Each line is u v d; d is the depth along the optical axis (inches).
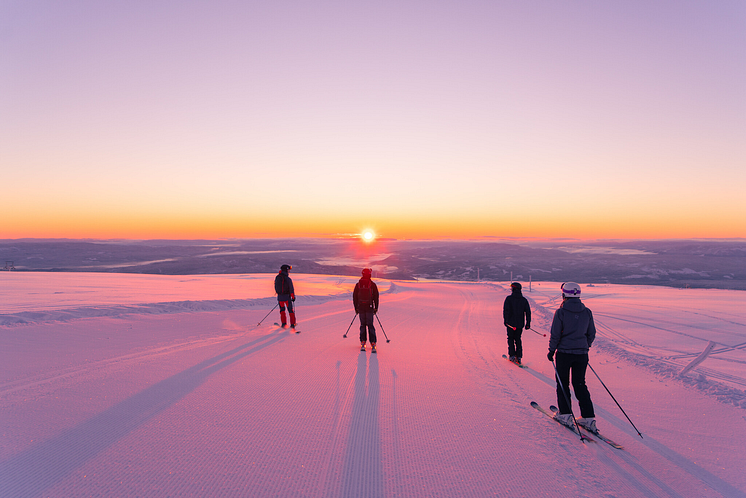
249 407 179.9
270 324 434.3
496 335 476.7
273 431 156.0
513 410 196.7
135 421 158.2
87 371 219.8
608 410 208.1
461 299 1074.7
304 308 627.2
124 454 131.7
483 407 198.1
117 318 397.1
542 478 130.3
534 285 1742.1
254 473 124.1
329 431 159.2
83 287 841.5
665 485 130.2
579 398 172.9
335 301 786.2
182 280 1293.1
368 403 194.2
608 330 541.3
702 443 166.1
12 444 134.2
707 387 247.4
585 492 123.0
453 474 130.3
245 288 973.8
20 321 338.6
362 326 323.6
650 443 164.9
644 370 301.7
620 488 126.9
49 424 151.0
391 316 613.3
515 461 141.5
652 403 220.2
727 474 139.0
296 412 177.5
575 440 163.5
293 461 133.4
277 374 236.1
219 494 111.9
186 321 414.3
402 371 260.7
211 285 1061.8
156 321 400.8
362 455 140.4
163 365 241.1
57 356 246.7
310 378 231.9
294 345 327.3
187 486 114.9
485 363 307.4
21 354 246.2
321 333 398.9
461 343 401.1
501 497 117.8
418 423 172.2
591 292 1344.7
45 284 888.9
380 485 121.3
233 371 237.0
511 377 266.2
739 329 554.6
